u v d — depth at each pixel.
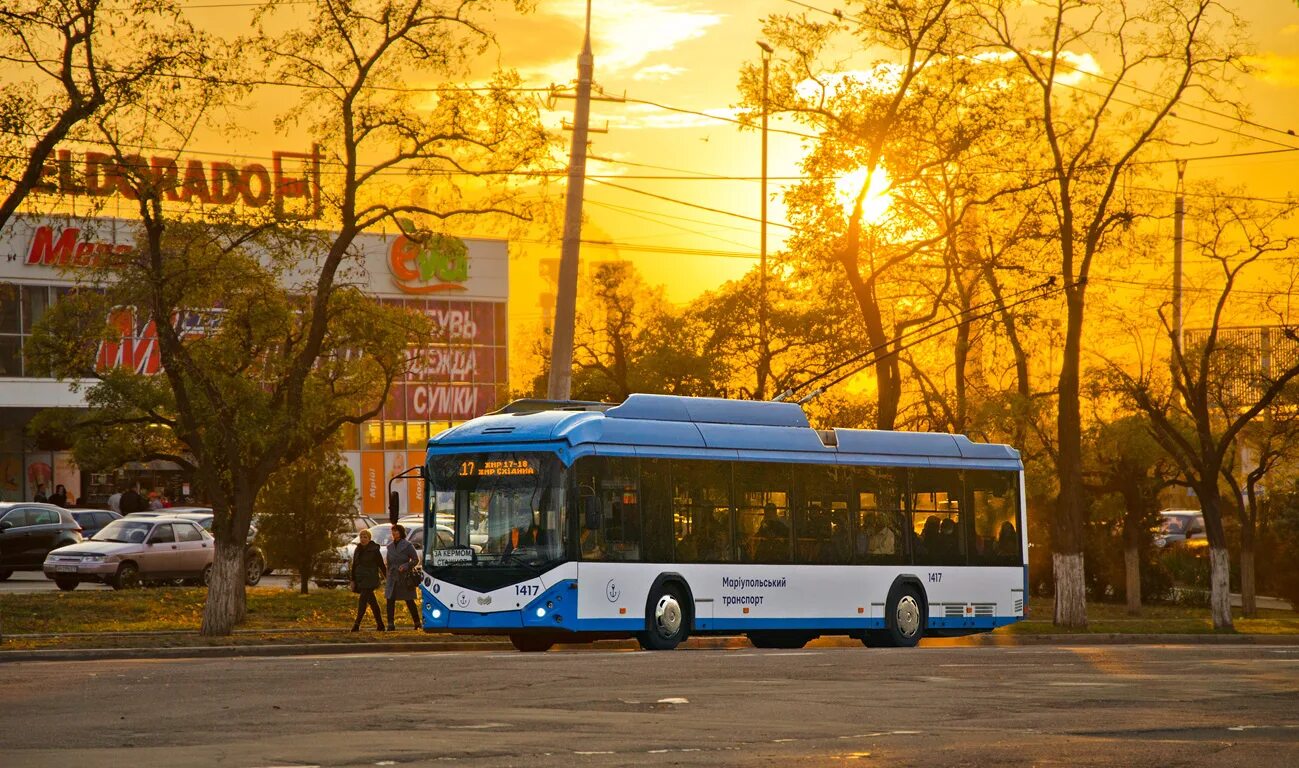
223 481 34.53
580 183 35.38
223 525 33.03
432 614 29.20
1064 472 43.66
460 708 16.67
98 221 31.55
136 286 31.92
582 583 28.47
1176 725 15.58
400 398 83.19
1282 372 49.38
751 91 43.50
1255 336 50.56
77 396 70.69
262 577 55.03
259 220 32.97
